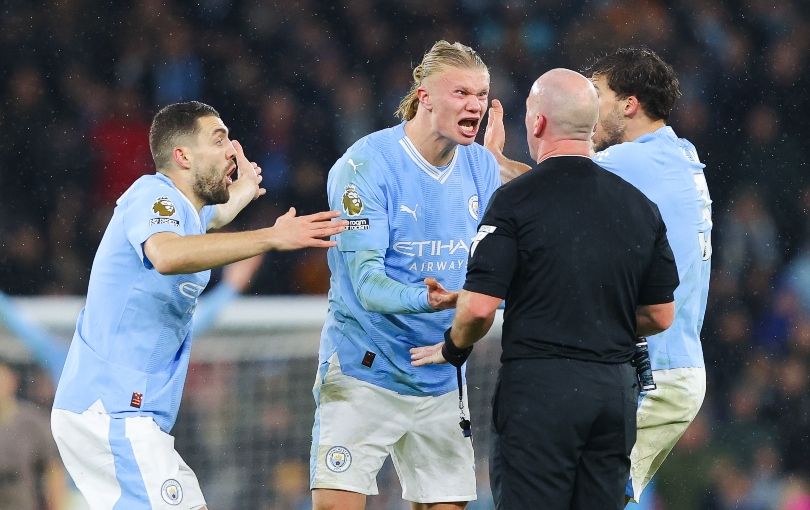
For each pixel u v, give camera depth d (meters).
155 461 14.58
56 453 19.47
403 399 15.81
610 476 13.62
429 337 15.64
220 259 13.66
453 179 15.63
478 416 22.06
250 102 42.94
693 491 32.75
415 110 15.59
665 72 16.14
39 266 38.31
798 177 44.88
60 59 42.09
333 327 15.98
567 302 13.27
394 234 15.38
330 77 43.91
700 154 45.25
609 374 13.41
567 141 13.70
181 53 43.00
